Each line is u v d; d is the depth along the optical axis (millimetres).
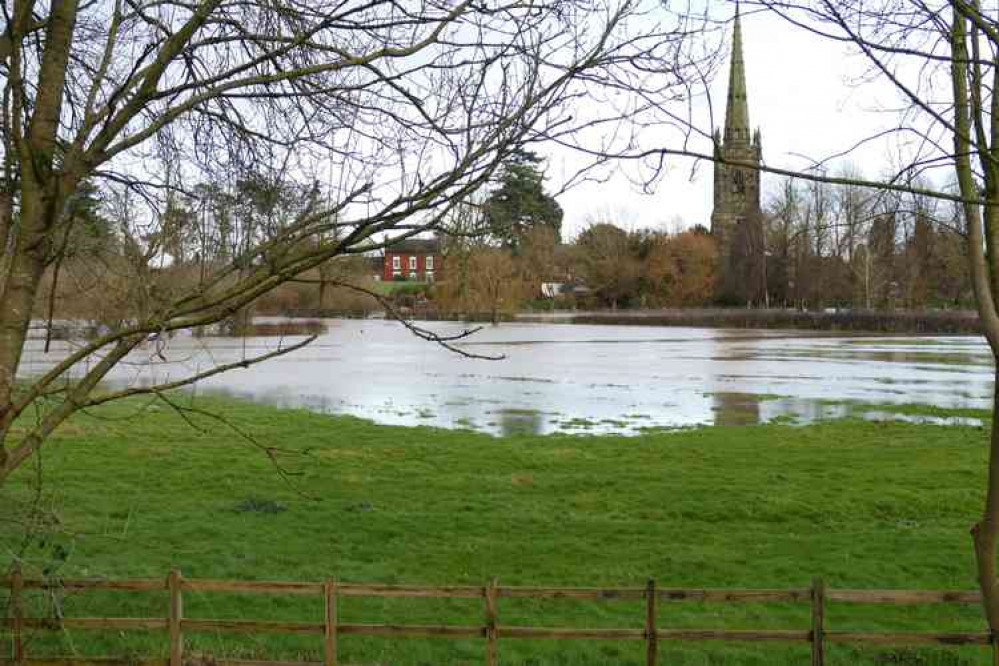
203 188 6297
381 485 17453
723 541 13633
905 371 42250
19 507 6723
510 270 90250
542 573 11984
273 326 50281
